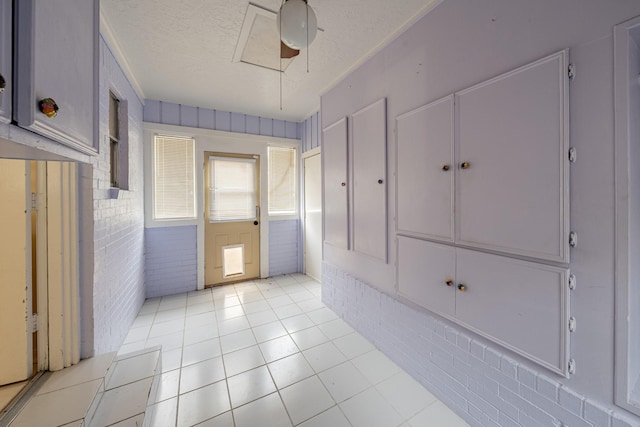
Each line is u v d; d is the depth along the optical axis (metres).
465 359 1.42
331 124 2.64
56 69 0.71
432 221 1.58
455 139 1.43
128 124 2.34
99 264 1.68
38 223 1.42
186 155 3.30
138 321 2.52
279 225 3.94
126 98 2.30
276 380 1.72
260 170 3.73
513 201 1.19
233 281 3.62
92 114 0.97
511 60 1.21
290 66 2.31
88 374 1.43
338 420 1.41
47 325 1.44
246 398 1.56
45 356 1.43
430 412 1.47
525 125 1.14
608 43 0.93
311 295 3.17
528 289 1.14
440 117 1.52
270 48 2.04
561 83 1.03
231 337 2.24
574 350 1.03
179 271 3.27
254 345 2.12
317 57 2.16
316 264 3.72
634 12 0.88
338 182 2.55
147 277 3.10
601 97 0.95
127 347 2.10
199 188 3.33
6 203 1.34
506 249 1.22
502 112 1.22
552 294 1.07
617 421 0.92
